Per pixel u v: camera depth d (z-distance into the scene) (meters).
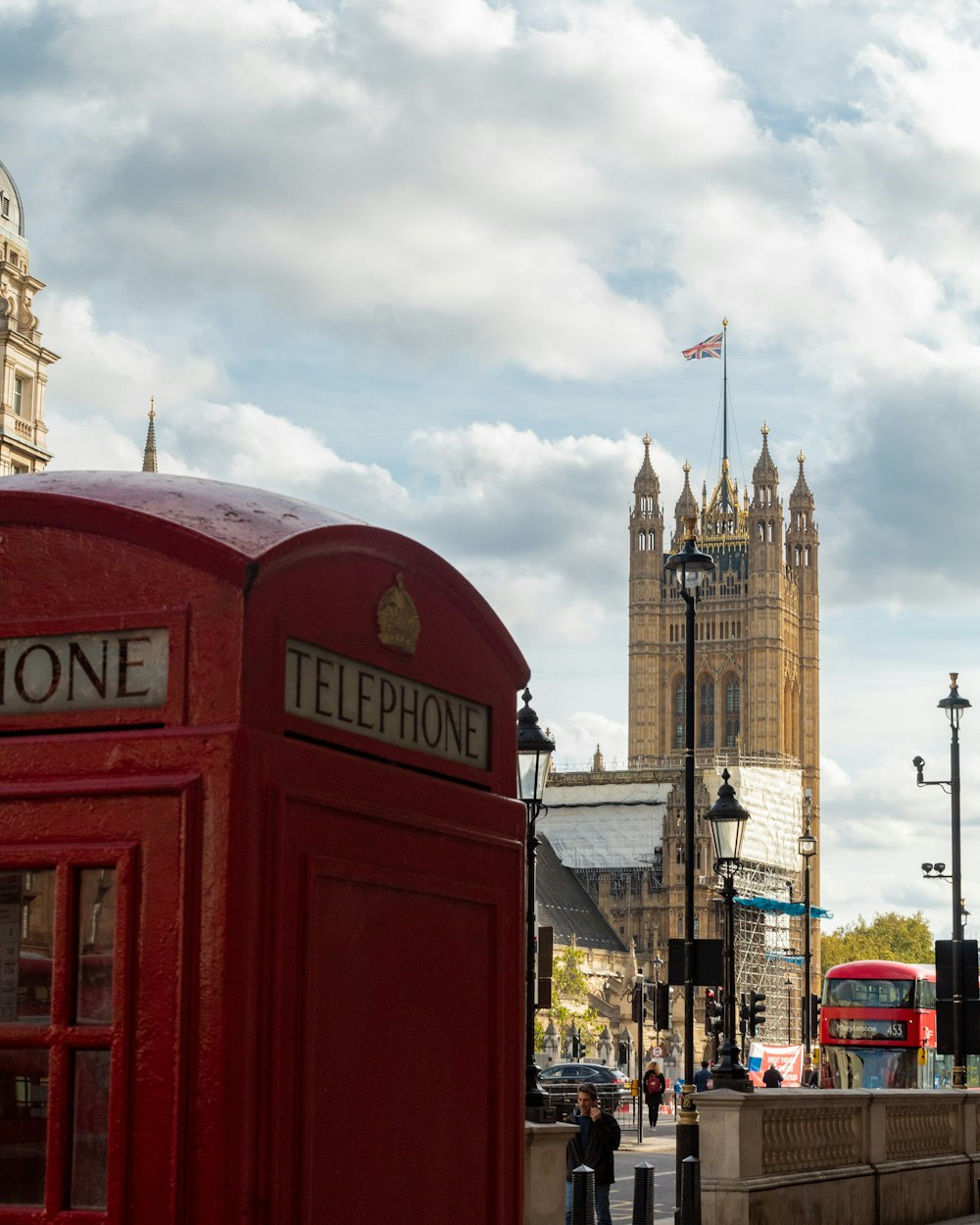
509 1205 5.67
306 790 4.52
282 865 4.39
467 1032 5.46
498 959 5.69
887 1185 24.94
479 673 5.75
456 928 5.41
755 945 165.25
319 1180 4.51
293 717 4.56
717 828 27.95
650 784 176.50
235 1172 4.13
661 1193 37.31
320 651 4.73
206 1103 4.13
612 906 169.62
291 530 4.64
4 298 88.50
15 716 4.48
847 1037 61.00
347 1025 4.70
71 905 4.29
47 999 4.28
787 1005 171.38
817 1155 23.12
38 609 4.50
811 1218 22.25
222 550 4.36
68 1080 4.21
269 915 4.32
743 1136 20.81
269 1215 4.24
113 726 4.40
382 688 5.07
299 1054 4.42
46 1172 4.18
